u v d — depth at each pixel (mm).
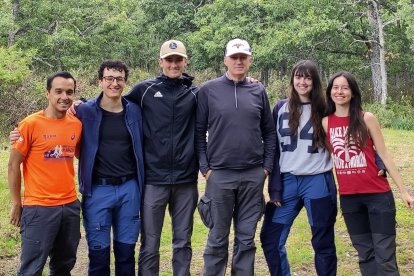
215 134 3996
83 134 3865
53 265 3918
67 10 24859
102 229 3902
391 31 22781
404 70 28922
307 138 4027
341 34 20922
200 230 6316
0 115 15688
